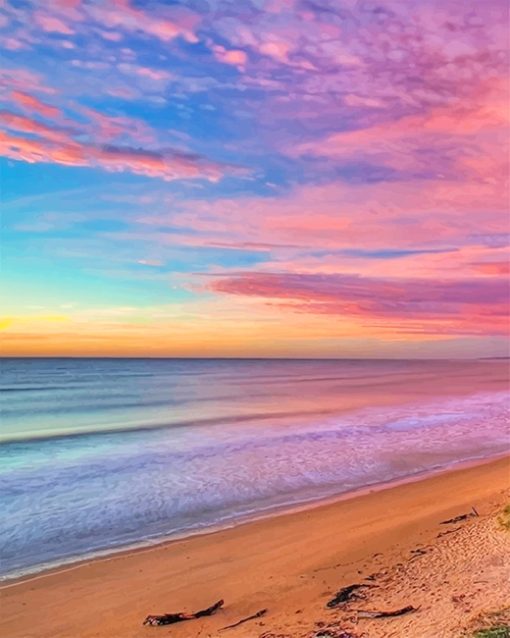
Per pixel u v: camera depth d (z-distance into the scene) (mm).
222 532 12727
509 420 32938
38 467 20031
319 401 47406
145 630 8109
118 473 18938
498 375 106938
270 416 35469
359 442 25047
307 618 7992
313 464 20281
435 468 19594
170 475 18594
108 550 11641
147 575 10289
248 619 8219
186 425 31266
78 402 48250
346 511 14219
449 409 39688
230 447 23875
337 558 10773
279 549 11469
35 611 8914
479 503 14234
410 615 7484
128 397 53094
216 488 16828
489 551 10055
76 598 9367
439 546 10781
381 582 9195
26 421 35000
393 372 124188
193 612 8688
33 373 112000
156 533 12719
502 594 7781
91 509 14680
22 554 11453
